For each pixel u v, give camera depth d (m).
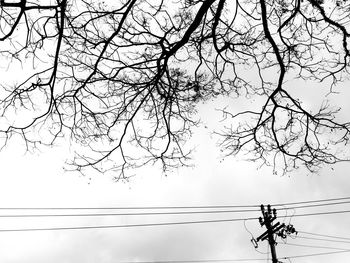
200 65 7.88
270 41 7.37
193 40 7.90
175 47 7.24
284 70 7.58
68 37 7.20
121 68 7.41
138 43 7.39
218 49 7.71
